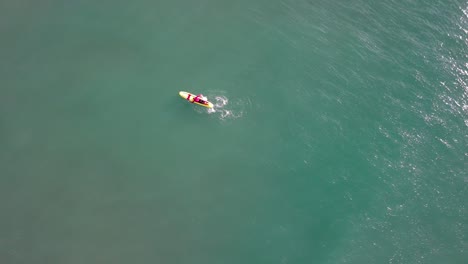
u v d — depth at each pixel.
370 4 99.31
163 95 81.62
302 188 78.62
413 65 92.69
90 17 88.19
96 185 73.44
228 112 81.94
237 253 71.69
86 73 82.00
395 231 77.00
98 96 80.31
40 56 82.56
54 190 72.31
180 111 80.62
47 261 67.44
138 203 73.19
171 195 74.50
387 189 80.62
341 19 96.25
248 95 84.00
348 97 87.44
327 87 87.81
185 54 86.44
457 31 98.06
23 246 68.06
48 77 80.75
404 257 74.94
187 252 70.69
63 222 70.31
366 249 74.81
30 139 75.31
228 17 92.12
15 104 77.62
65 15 87.69
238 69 86.25
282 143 81.56
